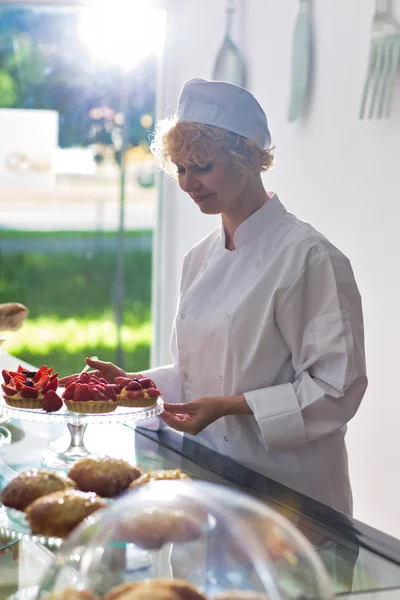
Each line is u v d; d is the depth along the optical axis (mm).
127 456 1376
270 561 748
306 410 1717
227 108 1725
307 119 3105
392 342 2758
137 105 4254
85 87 4230
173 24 3885
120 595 736
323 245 1789
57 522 976
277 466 1814
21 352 4598
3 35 4133
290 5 3143
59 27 4160
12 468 1290
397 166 2691
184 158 1730
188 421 1659
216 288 1894
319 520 1116
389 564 989
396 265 2721
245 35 3430
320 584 749
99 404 1441
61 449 1401
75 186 4363
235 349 1809
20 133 4254
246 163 1768
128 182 4363
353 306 1784
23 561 948
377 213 2791
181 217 3895
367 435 2877
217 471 1306
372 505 2859
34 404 1494
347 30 2877
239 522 778
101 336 4574
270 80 3295
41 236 4430
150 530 783
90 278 4523
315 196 3088
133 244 4453
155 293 4109
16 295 4496
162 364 4074
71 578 771
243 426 1817
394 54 2666
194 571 764
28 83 4207
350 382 1731
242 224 1853
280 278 1773
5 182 4305
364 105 2766
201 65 3680
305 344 1773
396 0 2670
